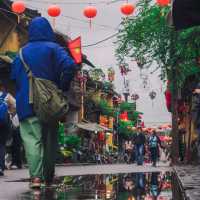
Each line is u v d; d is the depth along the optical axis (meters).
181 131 28.41
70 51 32.41
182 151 28.16
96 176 10.57
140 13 23.56
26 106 7.75
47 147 8.01
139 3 23.56
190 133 24.88
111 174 11.67
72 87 47.50
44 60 7.87
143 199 5.92
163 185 8.16
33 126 7.73
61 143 33.50
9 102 17.53
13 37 34.03
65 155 32.97
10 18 31.12
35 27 8.07
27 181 10.08
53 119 7.73
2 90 15.70
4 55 30.25
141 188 7.42
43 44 7.96
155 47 23.69
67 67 7.88
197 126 16.39
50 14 20.66
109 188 7.36
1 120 13.71
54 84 7.84
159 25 23.06
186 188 7.22
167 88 27.83
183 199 5.98
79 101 50.91
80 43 32.34
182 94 29.08
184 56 21.55
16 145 18.45
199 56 20.62
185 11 8.68
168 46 23.38
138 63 24.34
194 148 21.62
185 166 18.20
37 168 7.64
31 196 6.38
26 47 8.01
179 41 20.44
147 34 23.61
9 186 8.56
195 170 13.84
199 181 8.74
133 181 8.91
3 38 31.58
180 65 22.86
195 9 8.65
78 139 36.38
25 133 7.78
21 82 7.88
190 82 24.64
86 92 53.66
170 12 9.08
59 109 7.72
